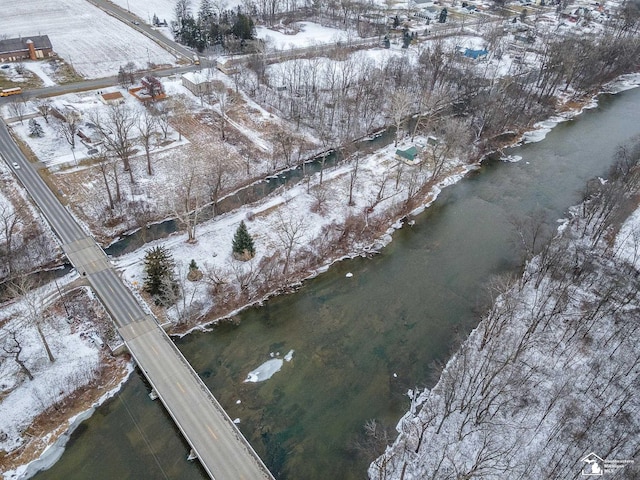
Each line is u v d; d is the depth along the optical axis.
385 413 61.59
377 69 143.00
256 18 186.50
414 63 155.75
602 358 67.00
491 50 168.00
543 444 56.22
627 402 61.38
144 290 73.75
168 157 105.38
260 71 139.25
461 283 82.19
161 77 138.75
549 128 131.75
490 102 121.25
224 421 57.38
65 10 185.38
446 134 106.38
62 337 65.69
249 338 70.19
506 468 49.12
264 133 117.81
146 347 65.12
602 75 157.12
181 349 67.44
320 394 63.38
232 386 63.31
